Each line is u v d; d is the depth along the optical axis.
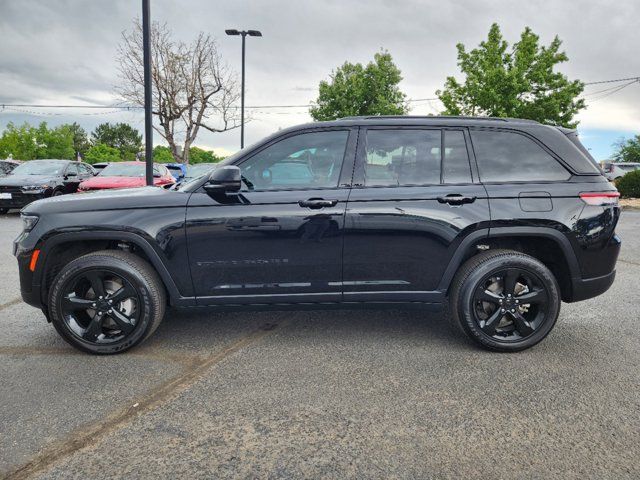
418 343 3.47
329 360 3.16
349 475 1.96
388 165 3.29
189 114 26.52
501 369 3.01
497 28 25.78
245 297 3.27
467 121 3.39
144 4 10.24
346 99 35.56
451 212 3.19
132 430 2.30
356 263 3.24
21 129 74.25
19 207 11.98
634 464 2.02
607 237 3.25
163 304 3.32
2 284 5.33
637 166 32.16
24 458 2.07
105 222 3.13
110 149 92.44
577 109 26.22
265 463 2.04
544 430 2.29
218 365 3.08
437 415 2.43
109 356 3.24
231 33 23.08
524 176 3.29
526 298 3.24
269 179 3.27
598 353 3.28
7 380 2.87
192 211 3.18
